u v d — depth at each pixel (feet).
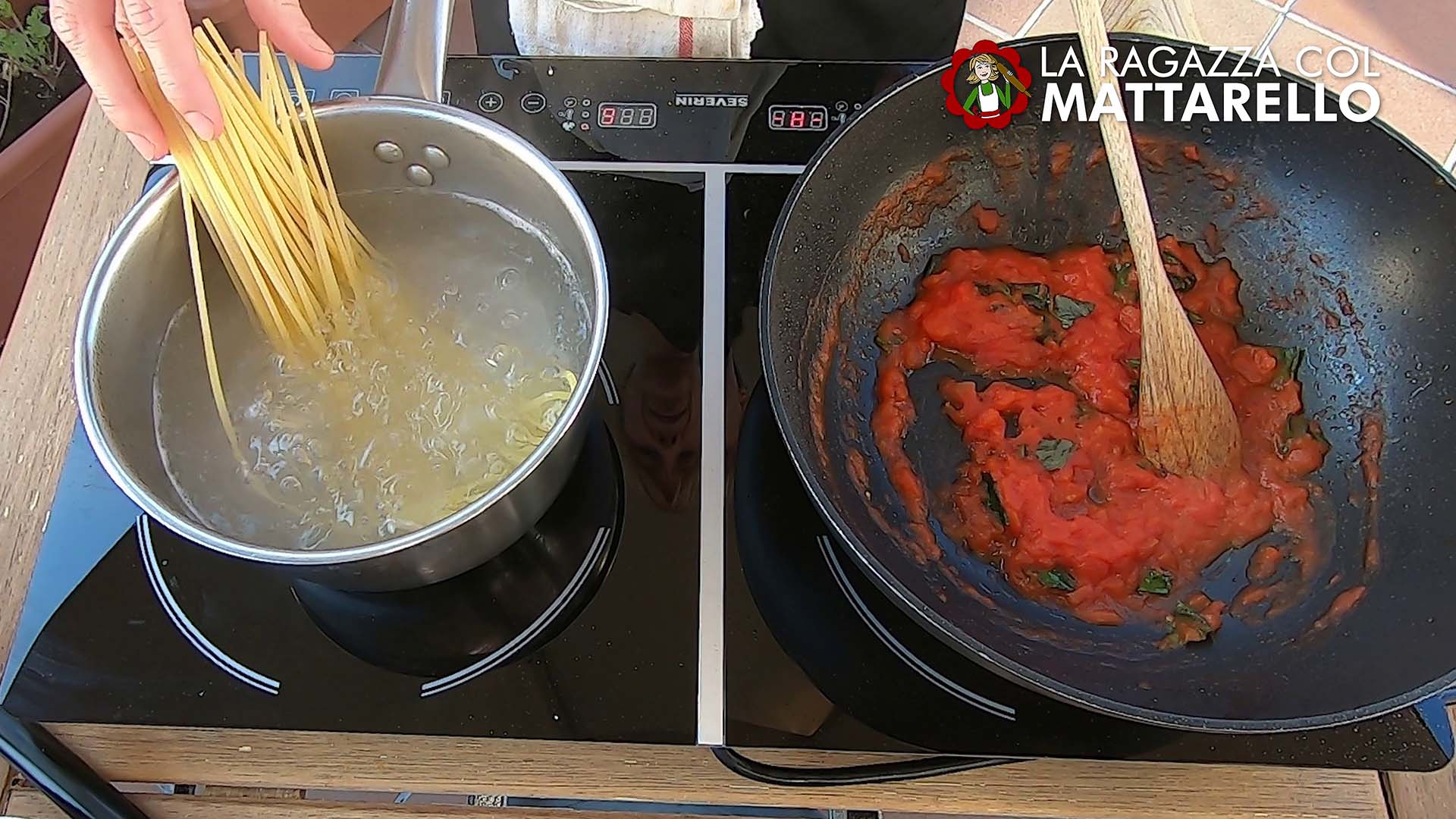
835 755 1.93
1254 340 2.45
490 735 1.91
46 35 3.93
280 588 2.02
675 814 1.98
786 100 2.60
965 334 2.41
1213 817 1.90
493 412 2.01
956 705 1.94
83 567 2.02
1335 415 2.33
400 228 2.24
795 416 1.98
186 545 2.04
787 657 1.98
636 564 2.07
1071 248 2.57
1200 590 2.13
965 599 2.08
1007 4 4.00
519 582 2.05
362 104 1.91
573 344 2.09
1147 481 2.20
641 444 2.19
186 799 1.93
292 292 1.97
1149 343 2.13
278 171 1.85
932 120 2.31
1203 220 2.52
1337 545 2.17
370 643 1.98
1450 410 2.17
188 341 2.04
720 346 2.29
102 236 2.41
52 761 1.89
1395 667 1.86
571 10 2.73
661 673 1.97
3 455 2.16
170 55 1.38
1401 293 2.27
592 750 1.95
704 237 2.42
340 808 1.93
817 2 3.50
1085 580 2.13
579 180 2.48
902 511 2.23
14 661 1.94
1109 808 1.92
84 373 1.69
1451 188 2.15
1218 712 1.80
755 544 2.09
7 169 3.55
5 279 3.81
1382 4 4.03
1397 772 1.90
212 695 1.93
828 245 2.30
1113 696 1.82
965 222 2.58
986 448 2.27
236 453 1.96
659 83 2.61
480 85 2.59
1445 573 2.01
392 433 1.99
